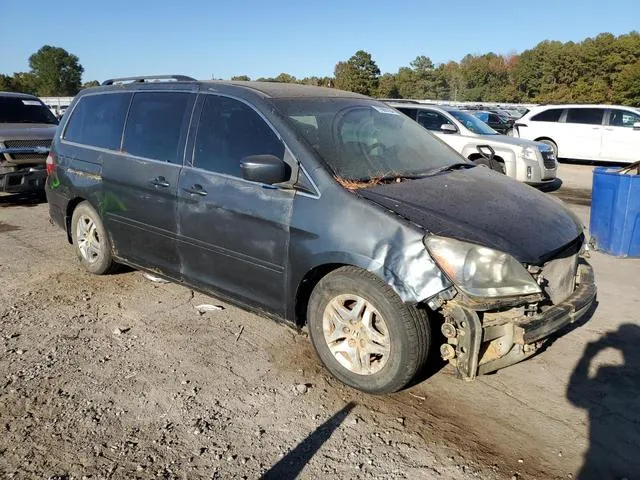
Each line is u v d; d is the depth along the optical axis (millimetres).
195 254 4328
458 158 4664
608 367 4000
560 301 3590
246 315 4773
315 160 3654
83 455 2965
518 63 81000
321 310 3639
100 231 5312
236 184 3963
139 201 4699
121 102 5129
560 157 17344
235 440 3119
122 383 3668
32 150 9164
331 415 3363
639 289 5660
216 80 4594
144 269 4941
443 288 3107
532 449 3098
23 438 3086
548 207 3928
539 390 3689
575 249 3771
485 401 3549
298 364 3953
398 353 3307
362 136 4152
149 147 4699
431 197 3613
